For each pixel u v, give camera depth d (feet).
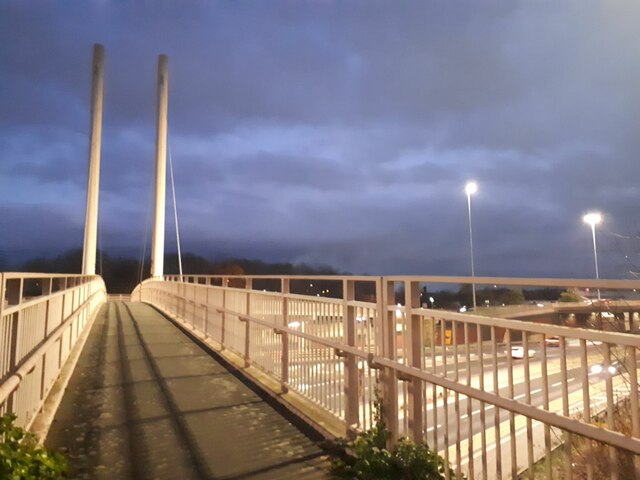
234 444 18.45
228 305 37.27
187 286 56.65
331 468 16.20
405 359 14.98
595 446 12.37
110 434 19.54
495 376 11.84
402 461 14.16
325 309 20.61
